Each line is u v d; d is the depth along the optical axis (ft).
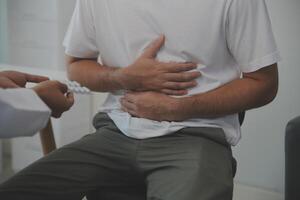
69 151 3.49
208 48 3.48
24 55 7.06
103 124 3.93
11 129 2.58
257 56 3.46
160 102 3.49
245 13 3.38
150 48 3.58
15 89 2.74
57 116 3.19
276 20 5.90
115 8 3.68
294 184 4.42
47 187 3.18
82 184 3.34
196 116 3.52
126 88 3.71
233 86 3.55
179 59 3.57
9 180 3.18
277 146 6.29
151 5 3.53
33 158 7.07
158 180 3.18
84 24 3.93
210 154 3.34
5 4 7.48
